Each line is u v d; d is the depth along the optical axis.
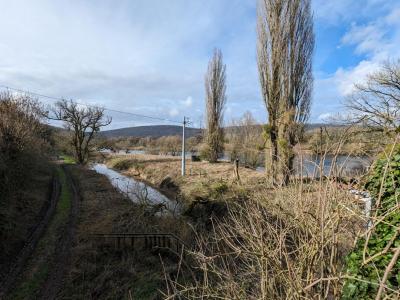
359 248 2.55
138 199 16.02
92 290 7.98
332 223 2.48
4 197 11.95
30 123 20.53
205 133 35.31
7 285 7.96
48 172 25.78
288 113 14.41
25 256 9.61
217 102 33.94
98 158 48.38
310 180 2.88
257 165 28.05
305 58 17.53
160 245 10.33
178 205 15.53
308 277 2.57
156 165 31.31
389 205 2.42
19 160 15.28
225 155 37.62
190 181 20.69
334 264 2.63
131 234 10.53
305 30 17.45
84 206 15.47
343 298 2.57
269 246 2.87
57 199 17.02
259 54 17.84
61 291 7.84
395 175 2.55
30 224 12.40
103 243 10.44
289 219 3.03
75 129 37.16
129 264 9.26
